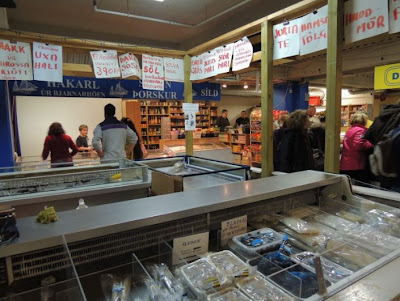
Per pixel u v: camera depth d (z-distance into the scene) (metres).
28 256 0.89
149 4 5.01
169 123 8.99
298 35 2.23
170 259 1.09
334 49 1.95
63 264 0.94
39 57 2.72
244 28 2.69
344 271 1.02
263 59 2.49
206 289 0.93
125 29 6.36
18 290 0.88
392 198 1.56
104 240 1.03
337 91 1.98
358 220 1.47
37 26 5.79
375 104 10.35
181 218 1.16
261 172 2.58
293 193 1.59
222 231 1.27
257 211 1.45
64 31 6.09
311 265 1.06
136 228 1.05
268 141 2.51
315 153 3.47
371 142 2.58
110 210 1.11
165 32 6.66
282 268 1.05
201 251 1.20
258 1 5.07
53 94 3.54
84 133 5.74
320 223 1.44
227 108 13.55
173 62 3.47
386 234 1.30
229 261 1.10
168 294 0.93
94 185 2.21
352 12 1.90
